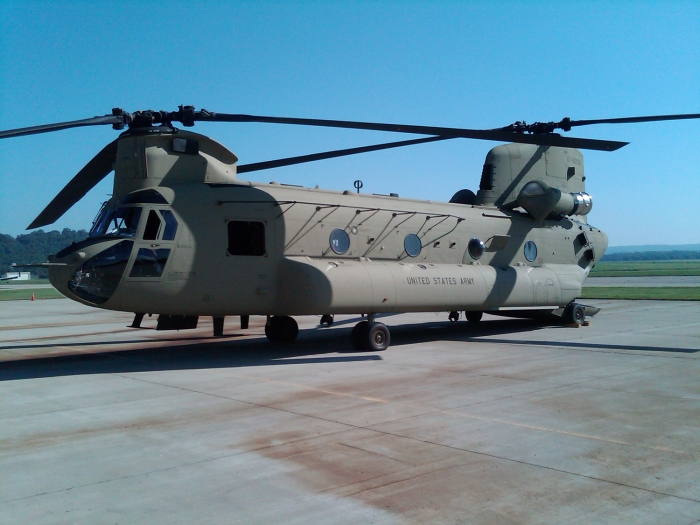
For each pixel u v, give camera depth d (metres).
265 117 11.92
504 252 17.73
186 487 5.77
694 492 5.55
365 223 14.84
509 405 8.73
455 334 17.53
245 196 13.12
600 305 27.77
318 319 23.16
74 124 10.73
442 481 5.82
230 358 13.45
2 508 5.32
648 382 10.32
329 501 5.39
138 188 12.35
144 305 12.00
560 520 4.98
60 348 16.05
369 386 10.16
